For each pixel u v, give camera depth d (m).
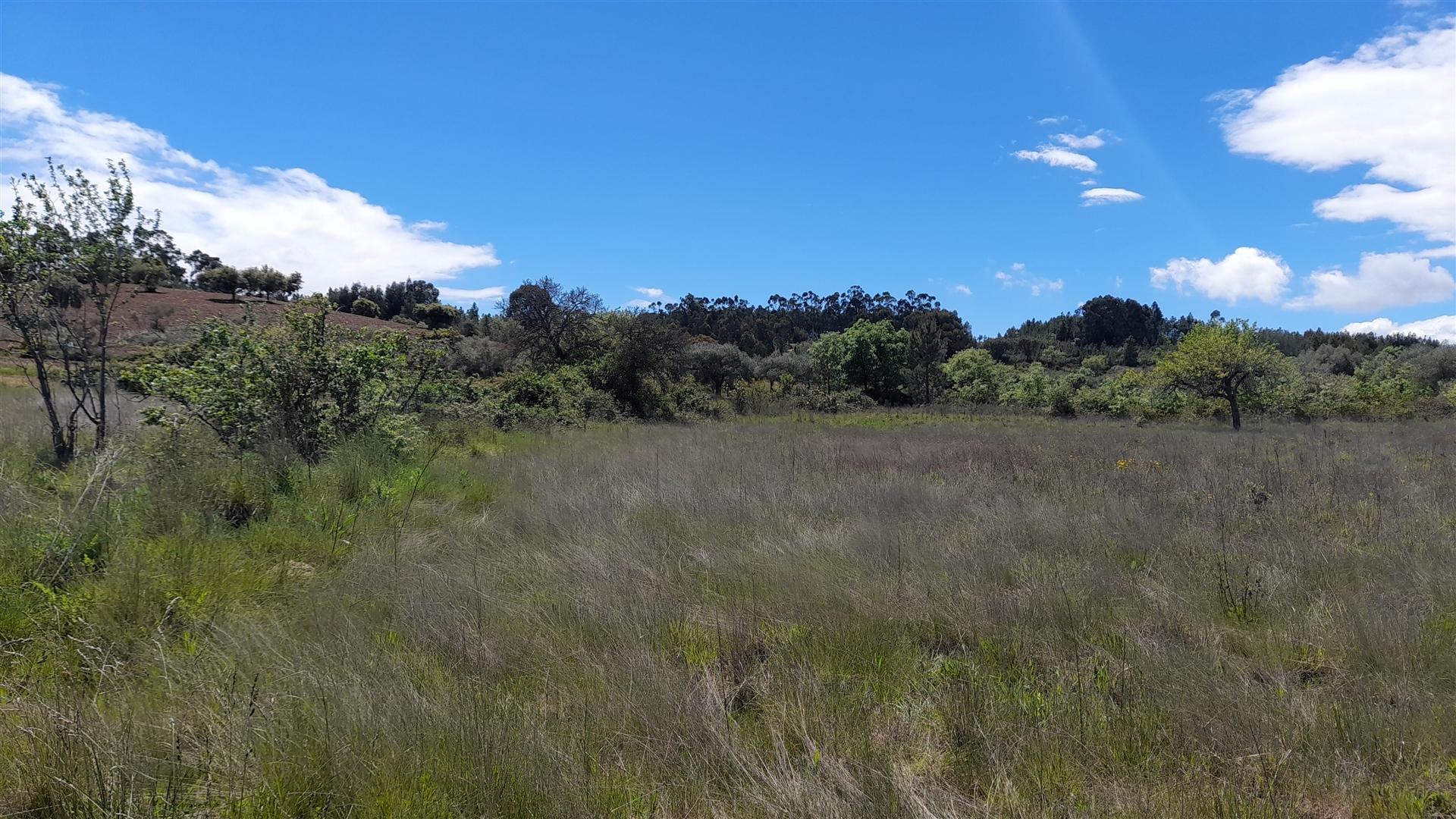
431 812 2.34
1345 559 5.46
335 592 4.17
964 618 4.28
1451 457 11.91
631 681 3.29
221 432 7.70
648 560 5.23
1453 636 3.96
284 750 2.54
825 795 2.54
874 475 9.57
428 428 11.00
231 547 4.67
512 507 6.94
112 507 4.74
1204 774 2.77
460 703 2.93
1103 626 4.17
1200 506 7.48
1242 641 4.07
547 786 2.49
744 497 7.35
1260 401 27.62
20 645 3.31
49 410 7.03
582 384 23.05
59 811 2.25
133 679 3.10
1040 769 2.76
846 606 4.30
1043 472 9.94
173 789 2.34
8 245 6.70
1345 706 3.21
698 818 2.52
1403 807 2.58
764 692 3.39
